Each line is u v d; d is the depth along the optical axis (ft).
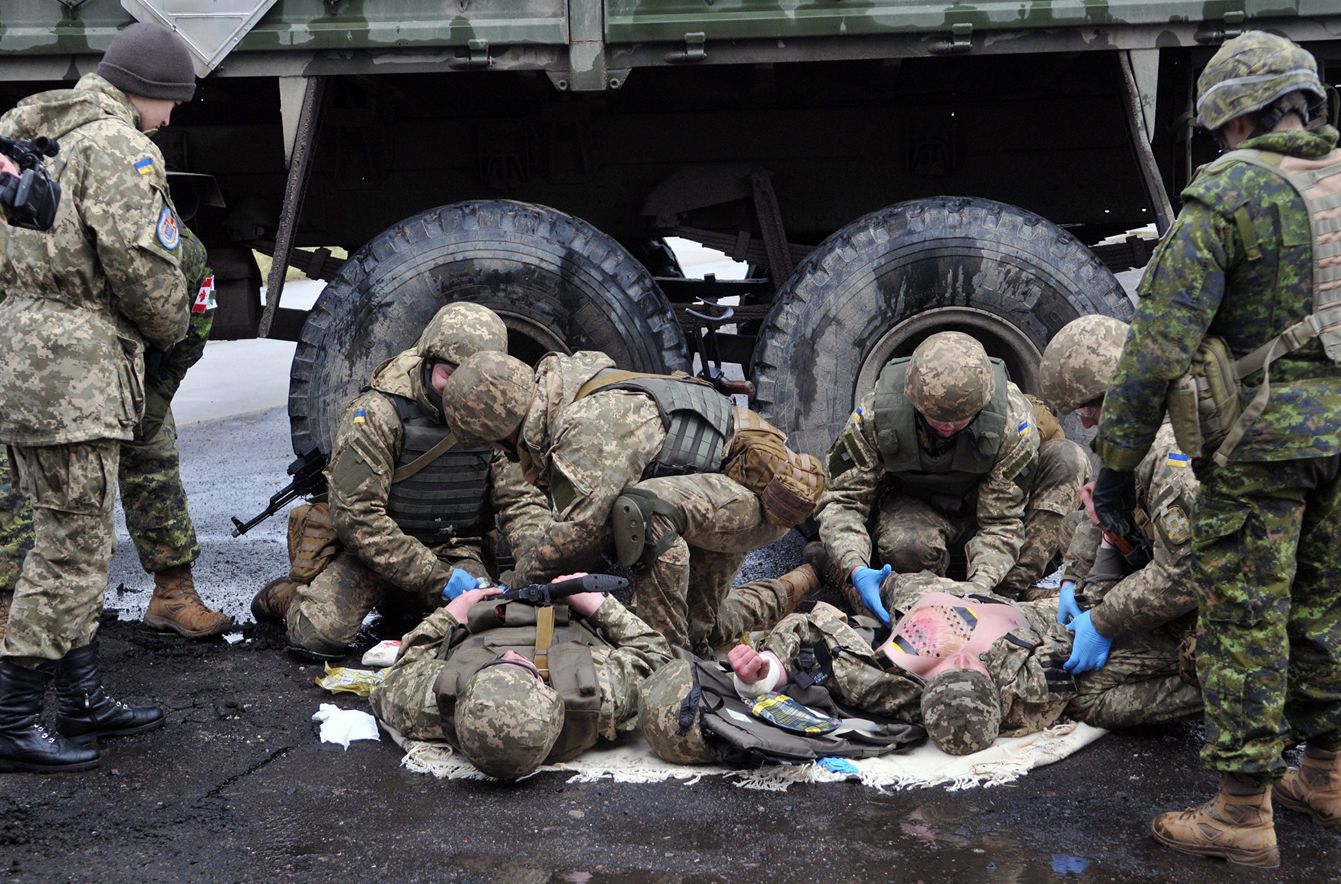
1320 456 8.24
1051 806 9.66
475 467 13.24
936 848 8.95
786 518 12.14
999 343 16.69
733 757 10.19
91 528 10.28
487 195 19.07
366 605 13.38
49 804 9.77
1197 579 8.82
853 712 11.19
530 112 19.25
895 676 10.98
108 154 9.99
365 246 16.06
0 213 9.34
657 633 11.21
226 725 11.48
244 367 37.37
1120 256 19.57
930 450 13.03
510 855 8.86
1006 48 15.56
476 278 16.05
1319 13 15.34
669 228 18.89
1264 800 8.72
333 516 12.89
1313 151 8.23
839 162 18.93
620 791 9.96
